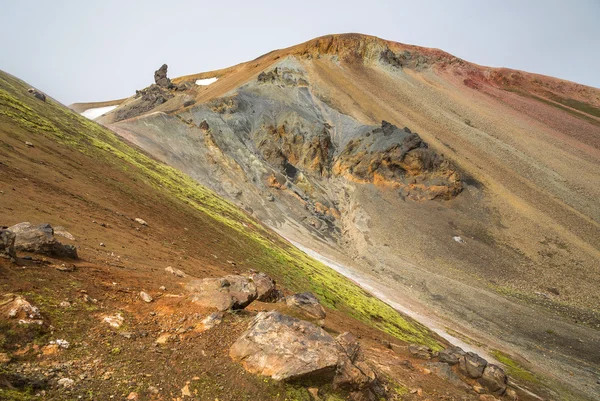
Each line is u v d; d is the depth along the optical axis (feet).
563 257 252.83
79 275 35.94
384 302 151.84
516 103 588.09
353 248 249.34
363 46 600.39
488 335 151.43
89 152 104.06
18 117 91.97
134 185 99.71
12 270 30.37
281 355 31.65
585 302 202.28
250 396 27.73
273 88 432.66
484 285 211.61
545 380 108.27
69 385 21.95
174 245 70.44
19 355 22.90
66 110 158.92
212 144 300.81
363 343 65.51
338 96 459.32
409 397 44.68
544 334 158.20
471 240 262.47
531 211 304.91
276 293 54.19
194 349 30.91
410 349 70.79
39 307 27.76
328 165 339.98
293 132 347.15
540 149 434.71
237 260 88.38
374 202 295.89
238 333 34.99
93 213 61.16
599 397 108.58
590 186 365.61
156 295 39.34
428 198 304.09
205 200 150.20
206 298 40.70
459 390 56.03
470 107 523.29
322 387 31.81
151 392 24.30
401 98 500.33
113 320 30.96
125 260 47.37
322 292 100.37
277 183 288.92
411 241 253.65
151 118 298.56
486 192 322.75
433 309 172.65
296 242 224.94
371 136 356.59
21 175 58.75
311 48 576.20
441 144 393.29
